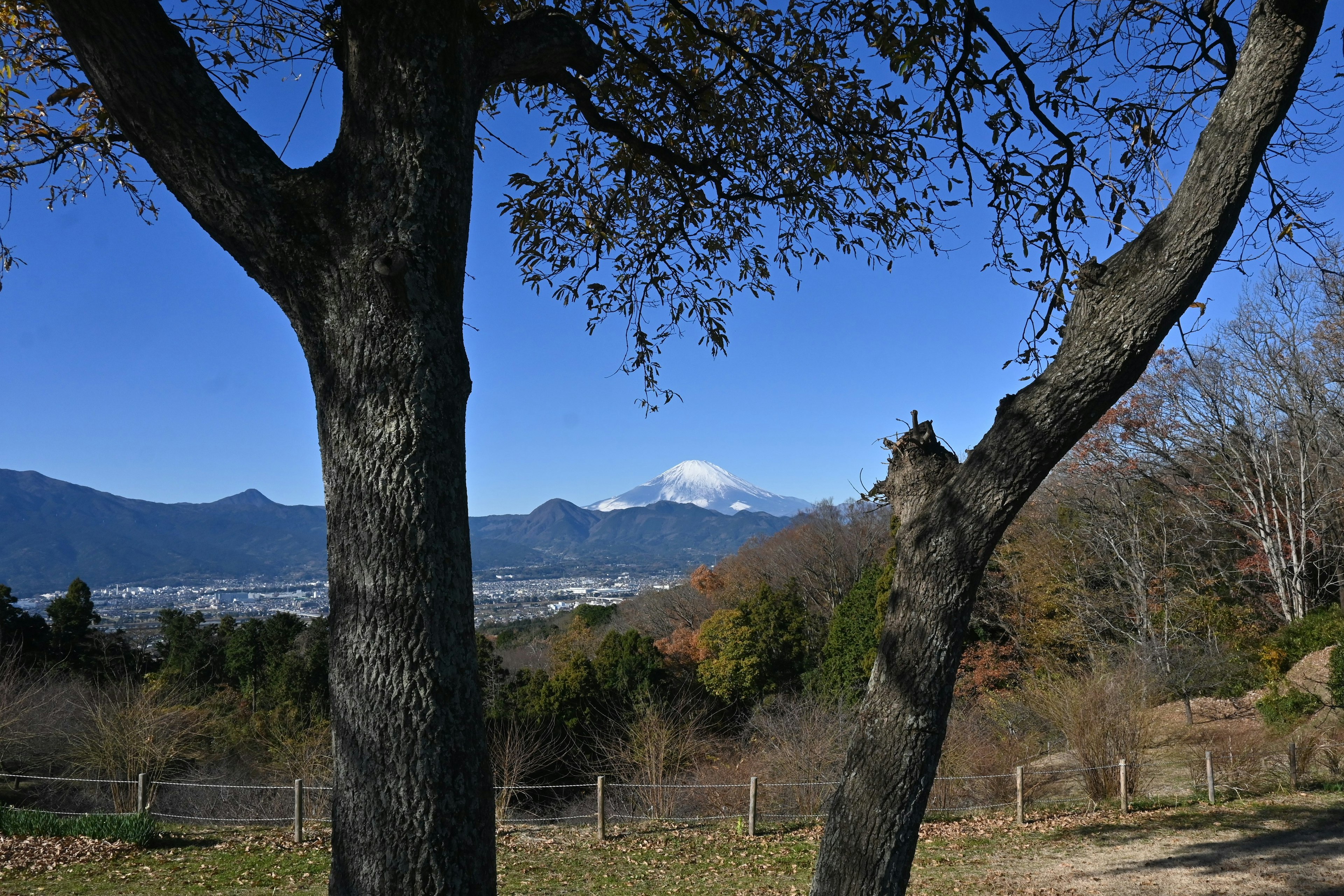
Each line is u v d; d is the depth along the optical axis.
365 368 2.11
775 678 32.94
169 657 33.34
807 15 4.79
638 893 9.42
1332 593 25.02
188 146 2.14
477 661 2.15
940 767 14.12
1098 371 2.55
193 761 18.02
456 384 2.19
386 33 2.20
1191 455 25.02
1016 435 2.65
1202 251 2.46
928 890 8.95
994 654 24.42
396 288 2.10
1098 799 13.32
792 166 5.24
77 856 10.51
